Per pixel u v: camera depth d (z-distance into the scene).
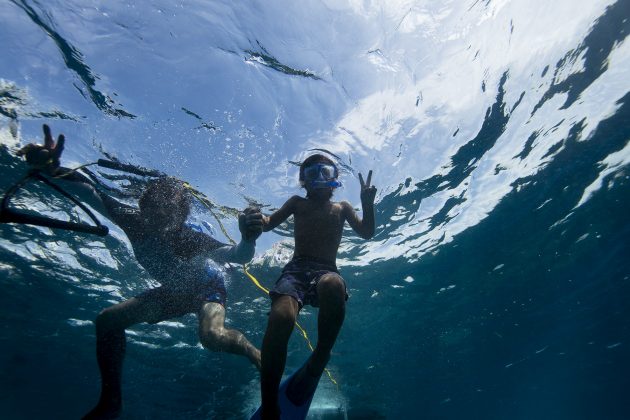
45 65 5.90
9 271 10.07
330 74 7.01
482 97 8.00
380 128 7.69
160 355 13.38
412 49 7.32
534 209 10.62
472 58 7.59
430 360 17.44
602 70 7.79
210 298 5.10
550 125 8.58
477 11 7.33
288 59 6.67
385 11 7.04
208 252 5.23
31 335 13.23
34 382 16.94
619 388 29.72
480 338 16.83
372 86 7.32
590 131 8.74
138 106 6.27
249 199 7.28
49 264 9.87
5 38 5.64
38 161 4.02
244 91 6.54
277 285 3.65
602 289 15.22
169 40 6.02
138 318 4.88
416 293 12.56
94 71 5.98
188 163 6.69
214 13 6.05
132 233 5.27
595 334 19.14
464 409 29.09
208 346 4.50
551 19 7.44
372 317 13.16
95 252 9.62
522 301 14.95
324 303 3.30
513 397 28.64
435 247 10.88
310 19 6.60
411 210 9.48
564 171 9.69
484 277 12.89
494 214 10.35
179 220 5.36
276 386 2.92
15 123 6.36
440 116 7.95
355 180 7.92
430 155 8.25
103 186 6.88
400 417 27.77
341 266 10.81
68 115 6.29
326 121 7.25
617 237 12.45
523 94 8.01
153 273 5.27
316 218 4.11
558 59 7.69
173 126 6.43
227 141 6.69
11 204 8.12
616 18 7.14
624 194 10.73
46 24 5.60
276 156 7.04
